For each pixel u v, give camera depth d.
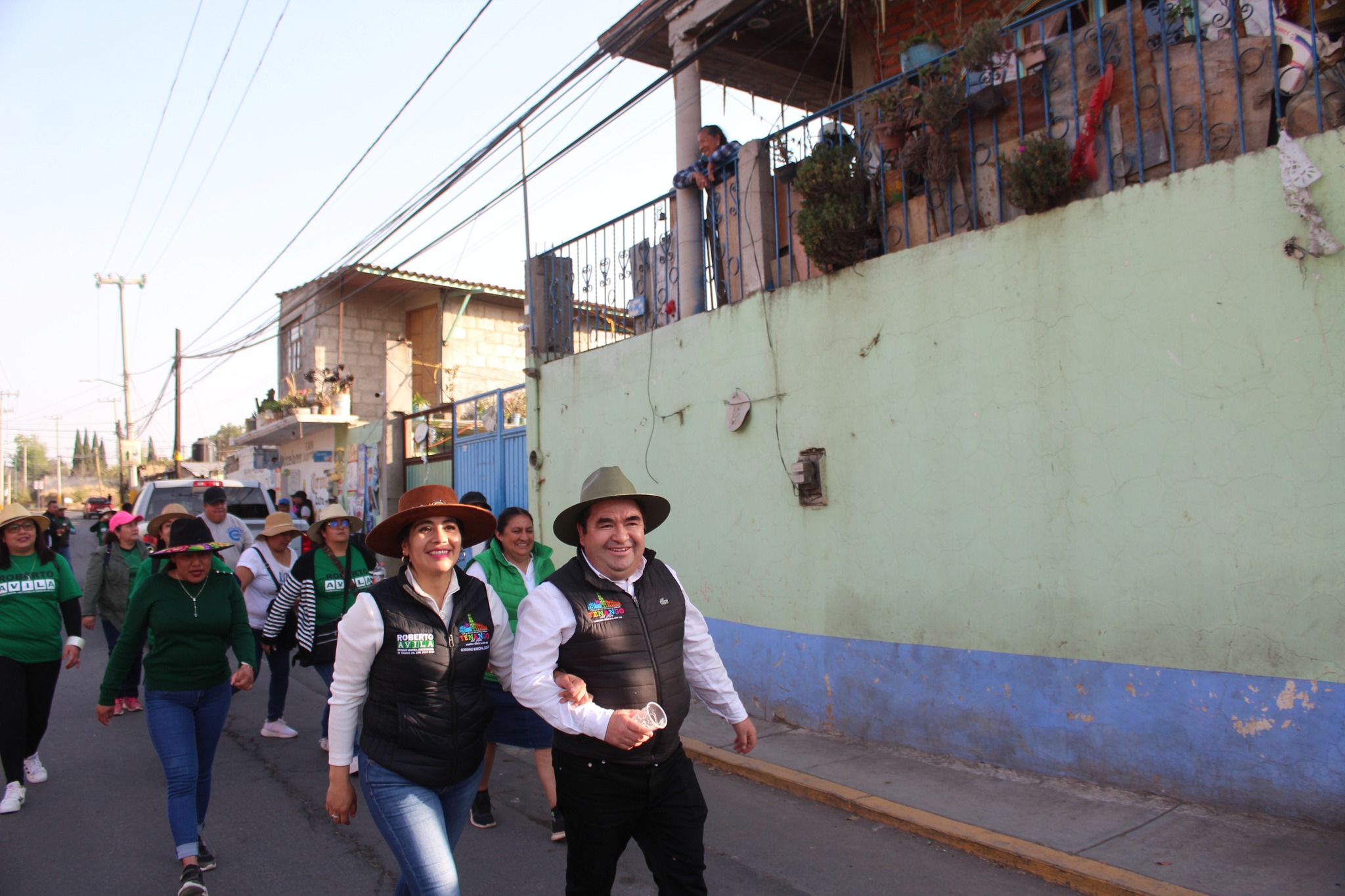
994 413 5.66
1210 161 4.97
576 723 2.81
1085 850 4.30
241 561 7.22
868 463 6.47
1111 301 5.10
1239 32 5.27
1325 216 4.32
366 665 3.00
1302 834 4.21
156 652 4.41
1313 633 4.33
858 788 5.43
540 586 3.11
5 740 5.33
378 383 21.66
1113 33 5.44
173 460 29.73
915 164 6.33
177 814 4.20
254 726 7.64
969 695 5.77
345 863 4.66
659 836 3.06
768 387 7.30
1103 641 5.11
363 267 19.41
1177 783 4.76
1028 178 5.37
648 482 8.62
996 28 5.85
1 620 5.36
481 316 21.73
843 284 6.66
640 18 9.36
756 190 7.50
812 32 8.51
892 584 6.29
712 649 3.37
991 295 5.69
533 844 4.89
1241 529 4.57
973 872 4.33
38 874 4.54
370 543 3.19
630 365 8.88
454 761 3.01
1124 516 5.04
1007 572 5.59
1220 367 4.66
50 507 18.09
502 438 12.16
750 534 7.47
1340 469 4.26
